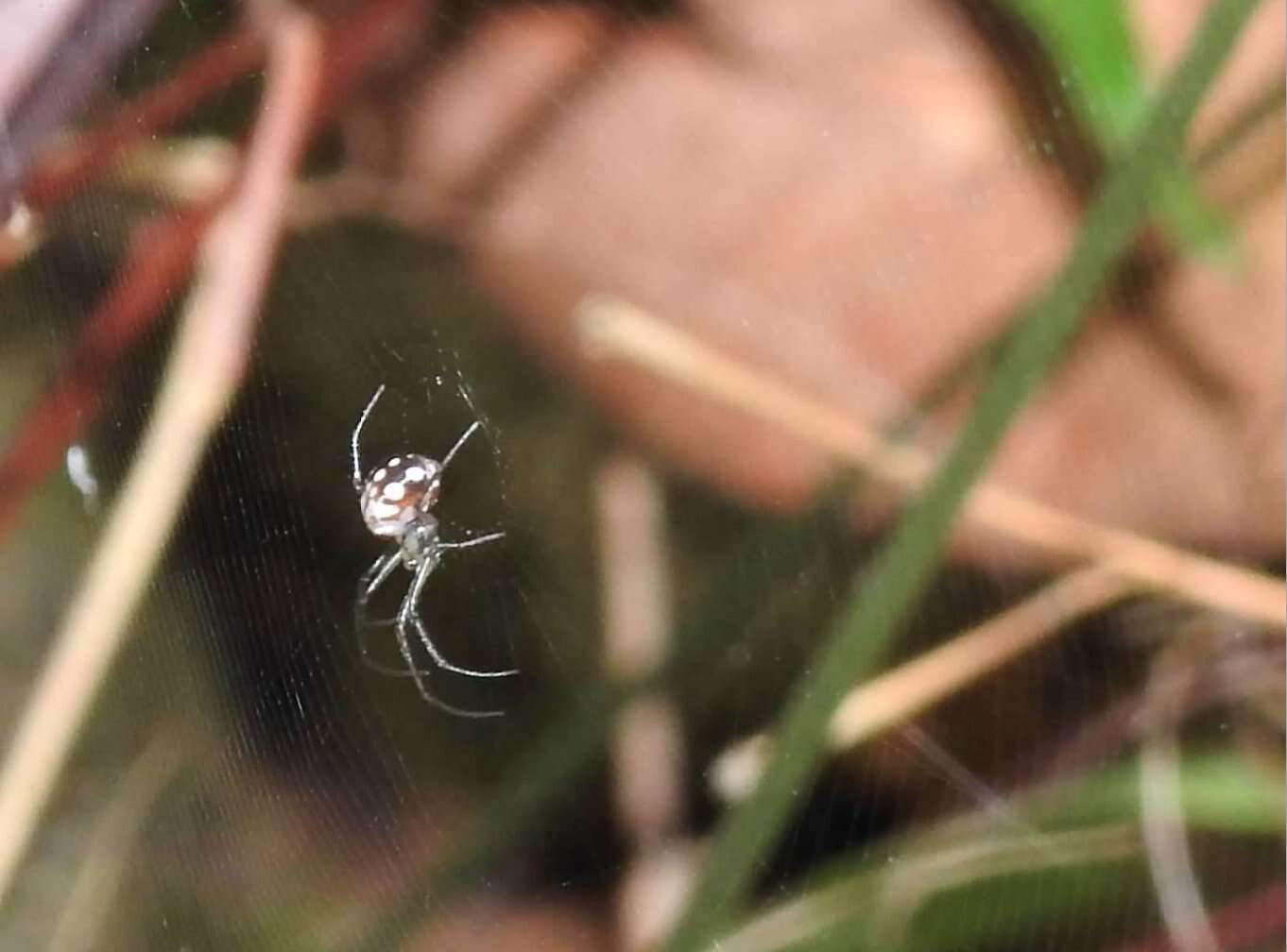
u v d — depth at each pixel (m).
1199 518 0.20
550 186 0.21
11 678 0.21
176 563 0.20
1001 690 0.20
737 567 0.20
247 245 0.20
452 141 0.20
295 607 0.20
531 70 0.21
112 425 0.20
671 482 0.21
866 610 0.18
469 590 0.21
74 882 0.21
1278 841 0.20
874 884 0.20
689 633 0.20
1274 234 0.20
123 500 0.20
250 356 0.20
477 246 0.21
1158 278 0.20
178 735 0.21
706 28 0.21
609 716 0.20
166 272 0.20
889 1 0.20
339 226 0.20
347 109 0.20
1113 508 0.20
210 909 0.21
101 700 0.21
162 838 0.21
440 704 0.21
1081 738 0.20
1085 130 0.20
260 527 0.20
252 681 0.20
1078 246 0.18
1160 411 0.20
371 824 0.21
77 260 0.20
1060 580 0.20
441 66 0.20
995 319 0.20
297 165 0.20
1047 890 0.20
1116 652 0.20
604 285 0.21
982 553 0.20
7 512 0.20
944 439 0.20
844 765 0.20
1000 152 0.20
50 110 0.19
